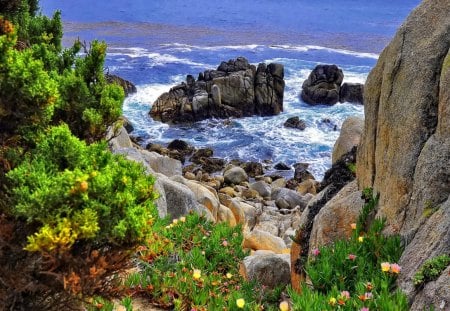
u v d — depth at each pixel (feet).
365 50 205.87
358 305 17.79
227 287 25.76
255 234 44.78
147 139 112.78
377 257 21.45
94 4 328.70
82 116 19.30
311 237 28.14
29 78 13.20
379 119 25.86
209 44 211.20
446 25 23.63
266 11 320.29
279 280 30.04
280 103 128.26
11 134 13.96
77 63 21.97
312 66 174.60
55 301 13.58
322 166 100.83
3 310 13.05
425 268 17.74
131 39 217.56
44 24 33.47
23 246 12.36
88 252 12.32
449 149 20.90
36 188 11.78
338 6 348.59
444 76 21.90
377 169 25.95
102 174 12.89
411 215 21.83
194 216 33.14
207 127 119.65
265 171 98.89
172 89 127.54
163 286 23.30
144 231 13.07
